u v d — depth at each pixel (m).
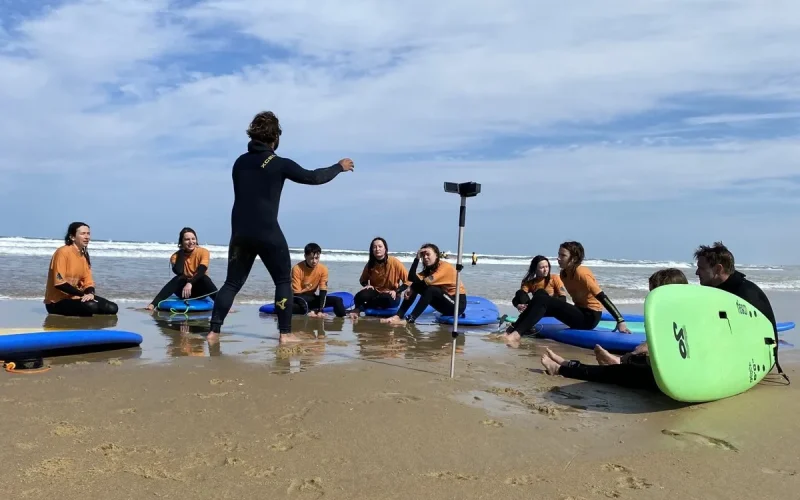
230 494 2.25
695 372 3.65
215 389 3.71
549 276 8.04
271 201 5.32
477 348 5.86
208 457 2.60
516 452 2.80
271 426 3.04
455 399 3.68
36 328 5.77
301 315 8.14
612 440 3.02
